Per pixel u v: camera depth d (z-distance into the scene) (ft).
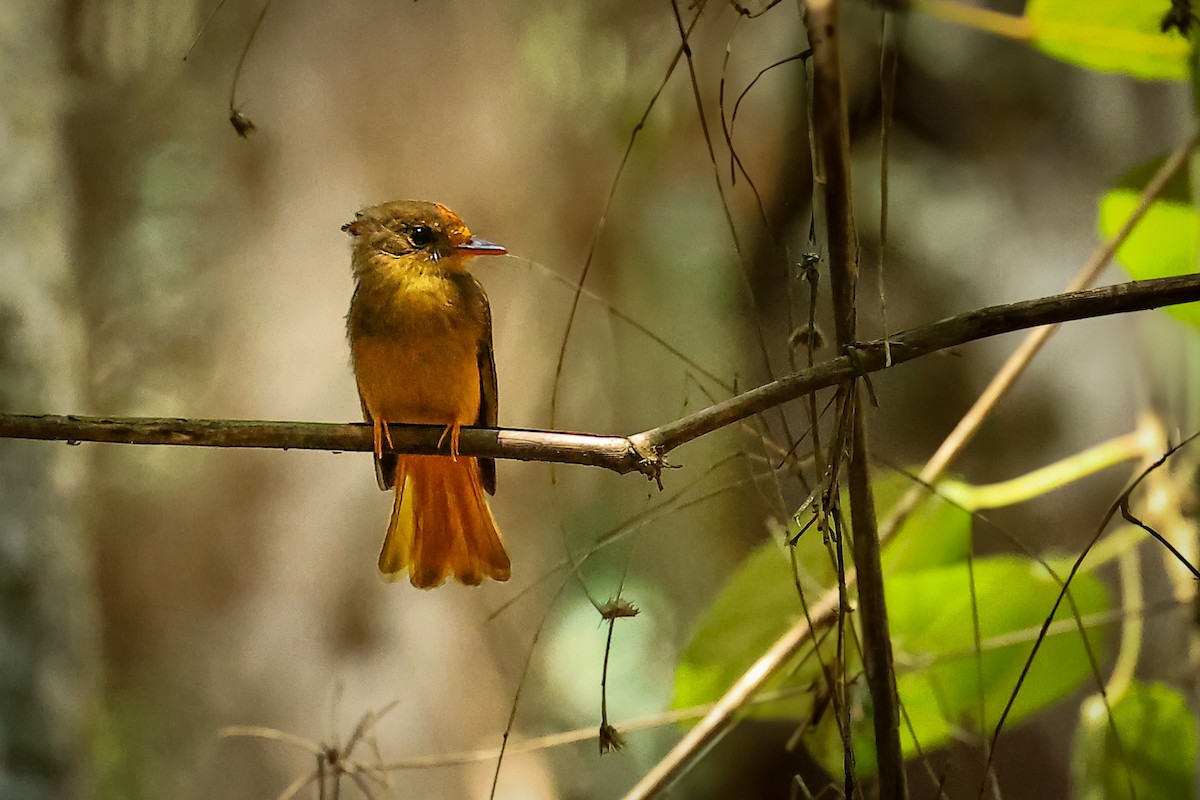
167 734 34.63
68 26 38.27
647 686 39.83
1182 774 19.52
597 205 37.37
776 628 21.29
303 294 32.60
